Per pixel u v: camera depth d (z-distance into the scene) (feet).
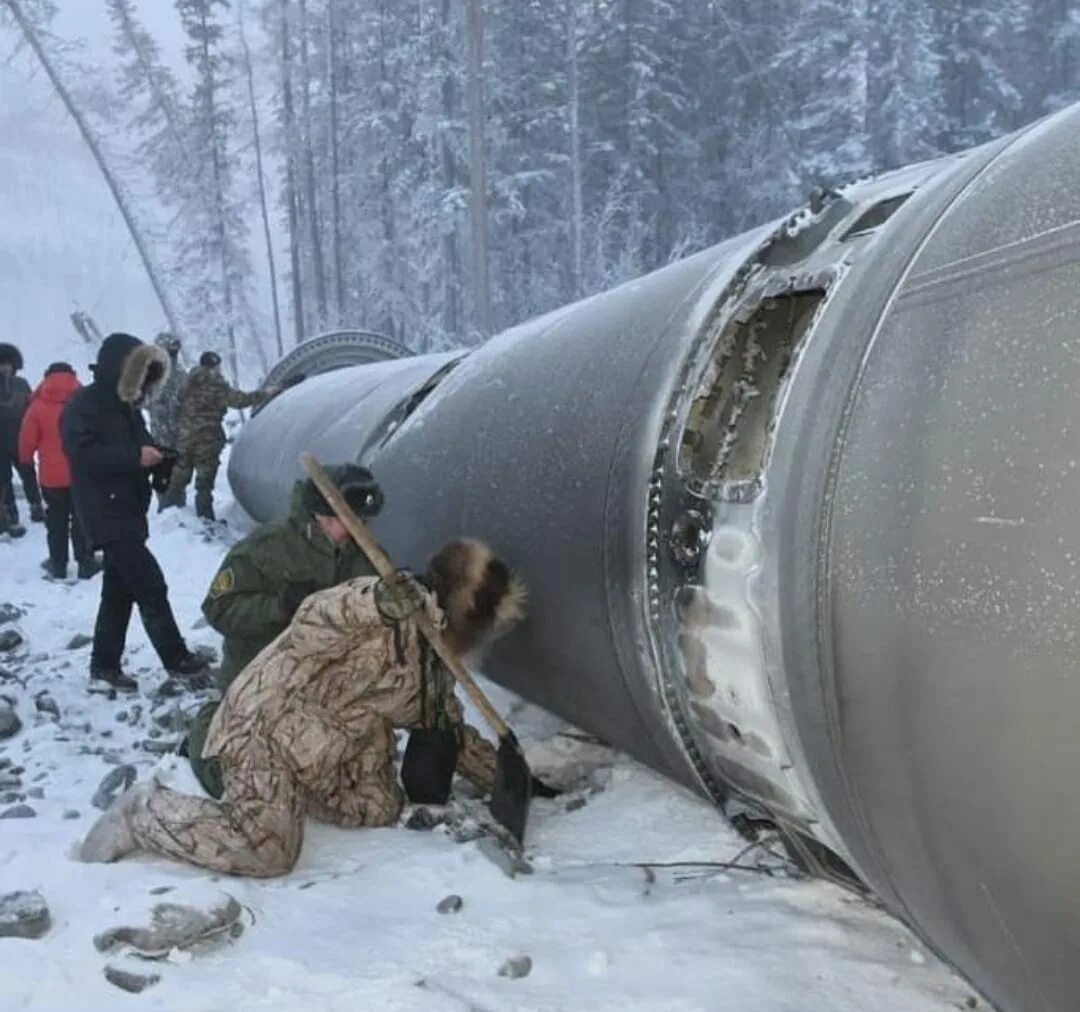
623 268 97.55
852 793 7.23
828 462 7.33
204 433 35.76
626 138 110.01
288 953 9.61
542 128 110.93
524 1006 8.77
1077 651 5.39
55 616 24.43
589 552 10.93
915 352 6.86
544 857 11.69
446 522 14.55
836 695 7.11
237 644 13.82
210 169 136.77
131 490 18.04
